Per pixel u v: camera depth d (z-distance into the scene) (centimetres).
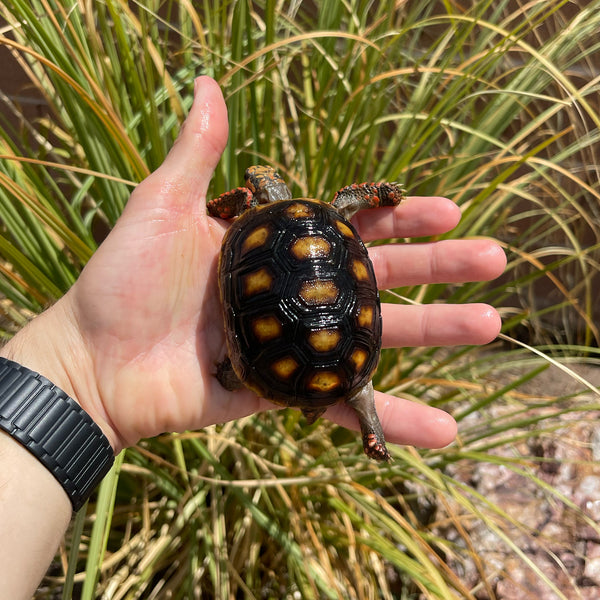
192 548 27
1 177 22
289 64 34
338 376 21
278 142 32
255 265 21
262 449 31
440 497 29
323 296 21
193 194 22
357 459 28
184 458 30
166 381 22
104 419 21
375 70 31
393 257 27
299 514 29
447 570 26
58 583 29
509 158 27
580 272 40
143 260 21
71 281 28
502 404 38
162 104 31
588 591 29
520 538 31
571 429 35
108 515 22
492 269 26
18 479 18
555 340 42
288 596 29
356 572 27
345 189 26
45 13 26
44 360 20
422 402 32
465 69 30
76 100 26
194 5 33
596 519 31
